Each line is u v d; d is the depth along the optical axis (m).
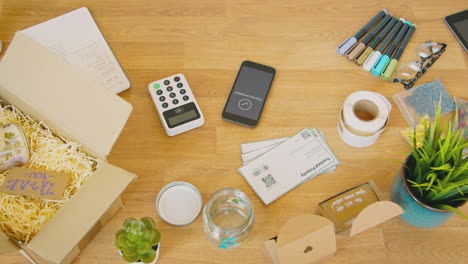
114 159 0.89
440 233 0.85
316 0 1.08
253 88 0.97
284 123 0.94
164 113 0.92
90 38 1.01
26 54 0.77
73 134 0.78
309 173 0.89
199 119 0.92
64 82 0.76
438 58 1.01
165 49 1.02
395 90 0.98
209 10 1.06
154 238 0.72
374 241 0.84
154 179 0.88
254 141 0.92
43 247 0.66
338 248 0.83
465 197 0.75
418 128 0.93
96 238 0.82
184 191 0.86
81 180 0.81
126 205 0.85
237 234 0.76
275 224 0.85
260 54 1.02
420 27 1.05
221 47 1.02
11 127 0.80
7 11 1.04
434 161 0.75
